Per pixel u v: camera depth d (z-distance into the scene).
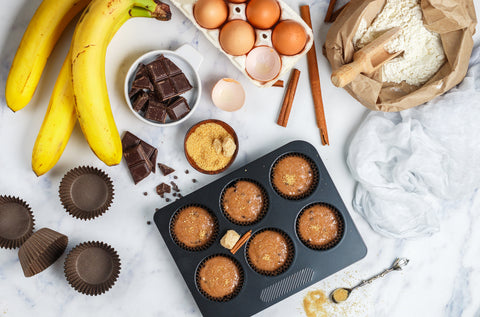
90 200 0.89
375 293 0.94
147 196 0.92
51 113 0.85
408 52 0.88
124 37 0.91
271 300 0.89
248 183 0.90
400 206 0.92
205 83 0.93
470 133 0.91
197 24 0.85
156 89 0.88
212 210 0.89
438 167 0.91
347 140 0.94
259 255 0.90
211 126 0.90
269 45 0.86
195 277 0.88
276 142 0.94
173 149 0.93
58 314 0.92
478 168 0.91
